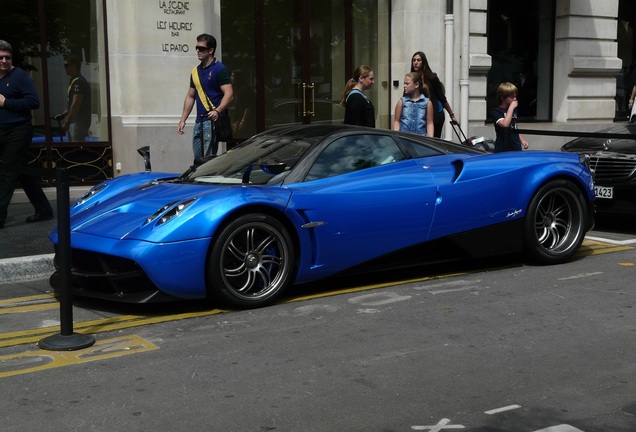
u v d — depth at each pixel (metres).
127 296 5.46
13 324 5.48
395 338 4.95
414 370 4.36
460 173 6.54
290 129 6.67
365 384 4.15
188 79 11.43
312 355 4.64
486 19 14.38
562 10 15.63
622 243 8.11
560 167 7.00
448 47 13.73
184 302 5.90
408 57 13.70
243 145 6.73
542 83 15.91
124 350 4.80
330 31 13.54
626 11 17.00
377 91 14.11
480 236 6.64
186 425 3.66
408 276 6.69
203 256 5.45
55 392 4.11
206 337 5.04
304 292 6.18
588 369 4.34
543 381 4.16
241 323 5.34
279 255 5.79
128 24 11.11
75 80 11.38
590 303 5.73
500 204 6.70
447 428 3.59
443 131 14.03
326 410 3.81
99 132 11.59
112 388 4.16
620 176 8.59
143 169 11.10
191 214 5.46
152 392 4.09
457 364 4.45
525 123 15.59
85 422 3.72
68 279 4.92
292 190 5.85
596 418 3.69
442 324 5.23
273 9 12.90
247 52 12.69
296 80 13.23
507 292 6.08
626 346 4.73
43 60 11.12
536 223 6.99
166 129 11.27
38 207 8.99
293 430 3.59
